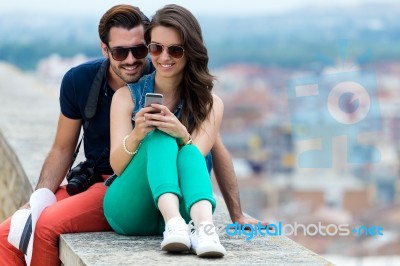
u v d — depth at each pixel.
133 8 7.79
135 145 7.16
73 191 8.09
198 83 7.51
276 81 114.31
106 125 8.16
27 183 10.46
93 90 8.08
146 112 7.06
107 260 6.68
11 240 7.60
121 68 7.81
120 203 7.32
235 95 111.81
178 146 7.27
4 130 14.27
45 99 19.84
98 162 8.17
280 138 92.75
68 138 8.39
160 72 7.44
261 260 6.77
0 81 24.81
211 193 6.92
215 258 6.75
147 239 7.39
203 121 7.58
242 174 92.75
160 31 7.33
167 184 6.88
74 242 7.29
